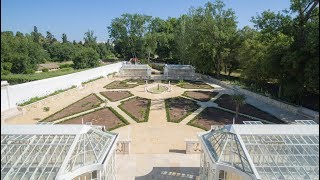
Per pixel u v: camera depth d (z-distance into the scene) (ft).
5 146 64.28
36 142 67.00
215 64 272.31
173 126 128.47
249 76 200.95
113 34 463.01
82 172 62.28
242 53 214.07
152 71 350.64
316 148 65.16
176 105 166.30
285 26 160.56
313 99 167.53
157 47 456.86
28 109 152.15
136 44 457.68
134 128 125.49
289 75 152.46
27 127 72.02
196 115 144.97
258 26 176.65
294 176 57.47
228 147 68.18
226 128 74.23
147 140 111.55
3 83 135.95
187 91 212.23
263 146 66.23
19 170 57.72
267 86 209.87
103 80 263.29
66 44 504.43
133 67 302.25
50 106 163.02
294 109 150.51
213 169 66.95
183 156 97.55
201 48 264.31
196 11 280.31
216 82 256.52
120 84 242.58
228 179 66.13
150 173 86.12
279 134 70.44
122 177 83.61
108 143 74.33
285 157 62.90
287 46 149.07
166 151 101.50
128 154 98.63
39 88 172.86
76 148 66.03
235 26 263.49
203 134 82.07
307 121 89.10
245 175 59.47
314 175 57.77
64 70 302.86
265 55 167.73
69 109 154.81
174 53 392.68
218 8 261.24
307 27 140.97
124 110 152.46
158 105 167.12
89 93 202.59
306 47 131.64
